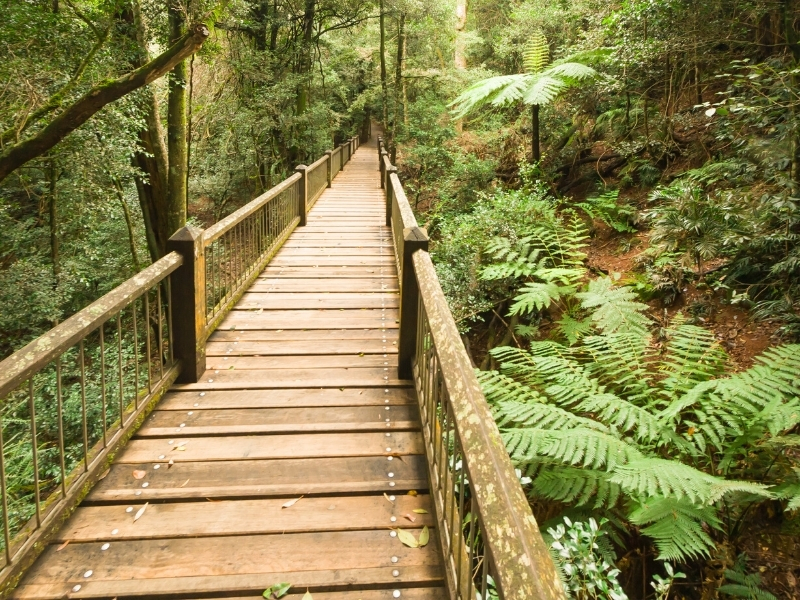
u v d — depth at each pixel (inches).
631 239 238.1
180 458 98.6
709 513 100.0
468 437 53.7
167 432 106.5
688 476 92.3
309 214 366.0
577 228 240.1
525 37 531.2
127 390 214.8
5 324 304.7
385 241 283.3
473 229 251.1
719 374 136.5
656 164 277.1
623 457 102.3
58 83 221.3
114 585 70.9
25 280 312.0
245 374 133.4
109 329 317.4
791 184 159.0
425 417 101.7
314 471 96.0
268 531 81.4
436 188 490.9
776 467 110.1
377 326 166.6
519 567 37.0
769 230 168.2
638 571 111.7
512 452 107.0
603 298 172.1
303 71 645.9
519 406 120.0
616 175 304.2
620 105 331.0
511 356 163.0
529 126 439.5
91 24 219.9
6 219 356.8
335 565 75.2
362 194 479.5
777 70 186.9
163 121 435.2
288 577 72.9
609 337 152.6
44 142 179.0
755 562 104.6
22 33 207.5
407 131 663.8
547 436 108.3
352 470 96.4
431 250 278.4
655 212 190.9
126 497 87.4
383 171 498.9
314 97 756.0
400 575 73.3
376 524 83.4
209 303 207.9
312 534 81.3
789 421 99.0
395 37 796.6
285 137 629.9
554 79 300.4
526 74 332.2
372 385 128.0
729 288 175.2
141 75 176.2
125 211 350.0
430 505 88.0
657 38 233.0
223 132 557.6
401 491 91.2
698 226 175.9
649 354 151.9
